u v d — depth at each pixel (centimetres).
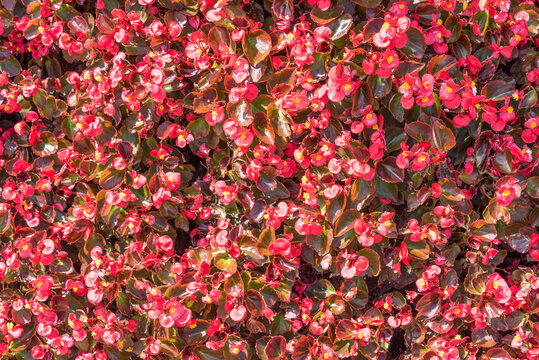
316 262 132
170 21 130
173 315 130
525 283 132
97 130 129
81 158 133
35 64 136
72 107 134
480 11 127
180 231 137
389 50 125
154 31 128
